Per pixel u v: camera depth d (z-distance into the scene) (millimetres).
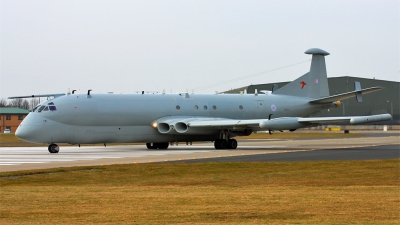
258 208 26406
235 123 80750
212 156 63312
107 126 80188
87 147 92875
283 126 78938
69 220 23672
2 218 24250
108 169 47438
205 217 24172
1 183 39406
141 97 84438
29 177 42688
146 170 46938
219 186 36625
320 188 34750
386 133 166750
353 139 118312
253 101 95688
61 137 76875
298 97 101188
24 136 75250
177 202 28469
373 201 28453
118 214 25031
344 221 23031
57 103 77312
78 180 41219
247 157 60938
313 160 56062
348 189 34000
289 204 27609
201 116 89125
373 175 42562
